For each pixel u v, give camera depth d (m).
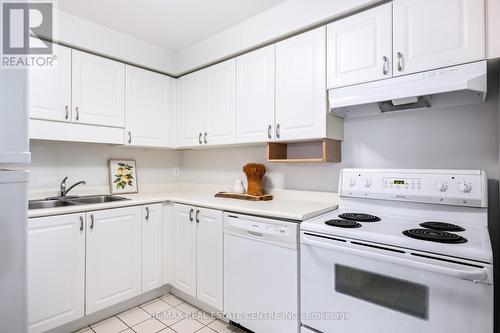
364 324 1.27
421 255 1.10
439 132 1.61
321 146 2.09
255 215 1.71
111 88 2.32
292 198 2.23
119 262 2.03
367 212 1.69
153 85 2.63
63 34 2.01
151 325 1.91
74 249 1.80
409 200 1.53
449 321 1.05
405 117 1.73
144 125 2.56
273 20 1.99
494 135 1.45
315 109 1.81
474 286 1.00
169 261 2.35
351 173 1.77
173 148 2.90
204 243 2.04
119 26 2.25
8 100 0.64
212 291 1.97
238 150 2.66
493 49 1.25
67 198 2.25
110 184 2.58
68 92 2.06
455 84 1.29
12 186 0.65
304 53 1.86
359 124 1.92
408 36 1.47
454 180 1.41
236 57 2.27
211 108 2.46
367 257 1.21
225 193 2.40
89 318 1.91
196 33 2.37
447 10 1.36
